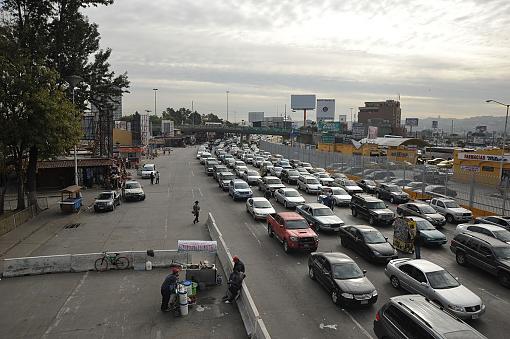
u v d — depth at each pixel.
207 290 15.66
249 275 17.25
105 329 12.50
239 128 149.12
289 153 78.50
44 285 15.84
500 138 157.12
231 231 24.59
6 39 26.94
